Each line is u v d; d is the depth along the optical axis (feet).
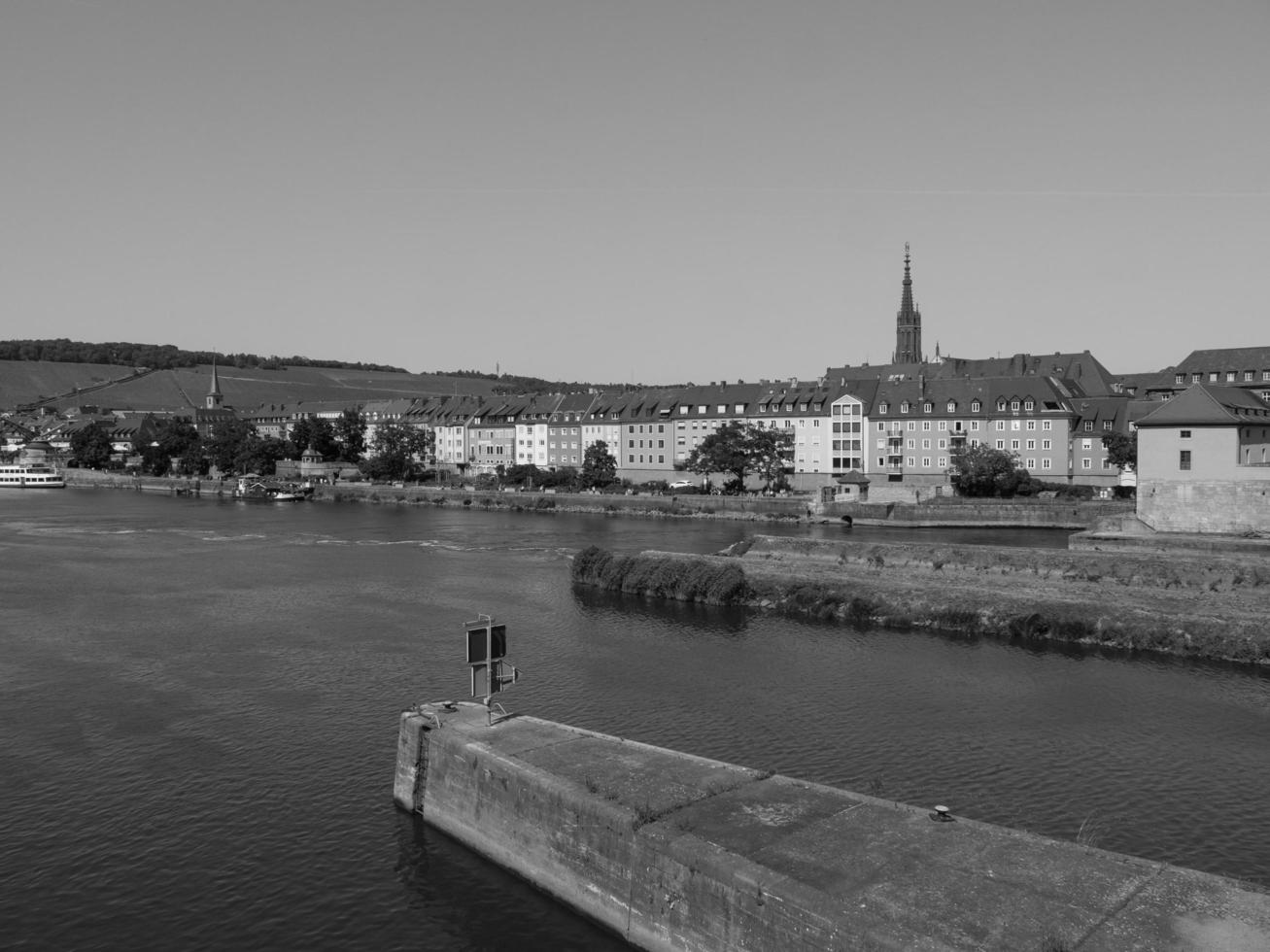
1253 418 316.19
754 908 79.92
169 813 124.36
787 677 185.68
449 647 209.15
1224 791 128.98
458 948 94.12
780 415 619.26
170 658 200.03
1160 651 201.05
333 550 376.27
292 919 100.07
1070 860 84.12
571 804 98.48
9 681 182.70
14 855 113.80
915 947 70.13
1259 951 69.56
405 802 123.44
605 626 232.73
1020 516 437.99
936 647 208.85
